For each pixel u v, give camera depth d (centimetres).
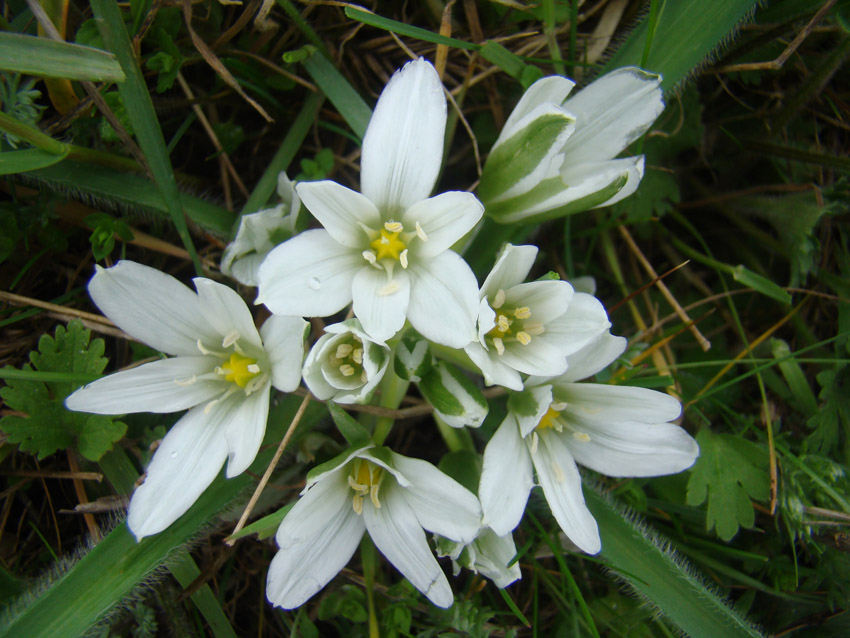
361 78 11
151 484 8
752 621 10
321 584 8
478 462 9
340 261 8
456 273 7
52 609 8
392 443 11
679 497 10
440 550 8
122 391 8
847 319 11
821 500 10
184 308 8
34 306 10
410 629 10
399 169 8
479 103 11
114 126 9
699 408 11
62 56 8
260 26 10
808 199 11
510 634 9
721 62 11
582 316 8
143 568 8
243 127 11
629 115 9
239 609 10
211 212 10
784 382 11
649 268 11
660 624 10
